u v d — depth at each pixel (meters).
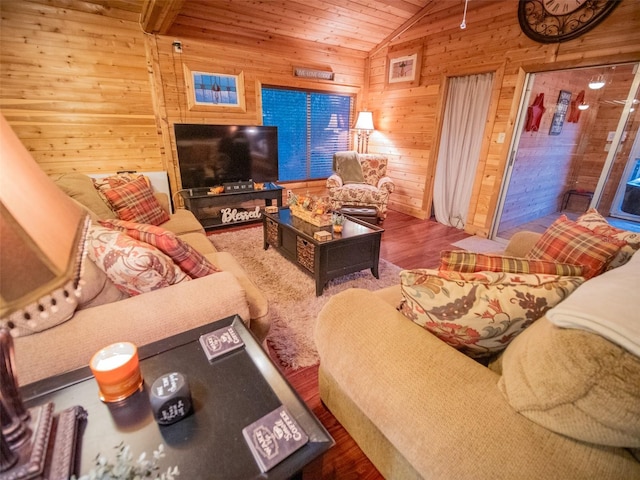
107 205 2.18
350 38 4.50
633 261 0.97
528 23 3.09
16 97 2.98
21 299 0.39
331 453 1.21
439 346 0.86
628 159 3.19
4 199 0.41
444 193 4.31
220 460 0.63
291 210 2.87
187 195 3.67
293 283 2.50
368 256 2.53
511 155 3.50
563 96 3.64
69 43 3.07
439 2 3.84
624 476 0.58
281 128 4.67
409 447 0.74
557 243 1.44
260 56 4.12
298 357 1.71
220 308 1.11
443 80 3.97
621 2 2.52
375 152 5.21
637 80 2.73
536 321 0.79
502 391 0.72
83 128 3.31
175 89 3.69
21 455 0.55
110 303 1.03
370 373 0.86
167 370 0.85
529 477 0.59
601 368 0.55
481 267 0.96
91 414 0.71
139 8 3.22
